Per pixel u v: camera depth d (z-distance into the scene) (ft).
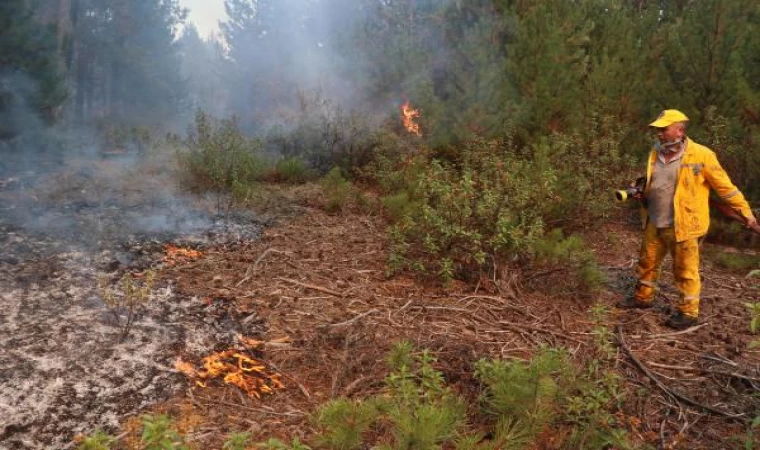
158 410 9.41
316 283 15.53
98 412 9.15
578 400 9.43
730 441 9.68
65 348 10.82
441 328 13.42
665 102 27.30
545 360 9.27
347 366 11.28
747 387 11.62
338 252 18.34
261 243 18.67
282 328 12.82
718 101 26.12
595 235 22.62
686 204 14.01
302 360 11.55
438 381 9.91
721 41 25.82
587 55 29.89
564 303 15.53
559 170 21.42
